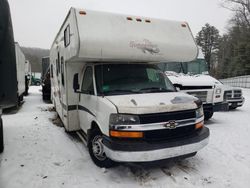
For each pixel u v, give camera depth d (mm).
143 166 4160
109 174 3924
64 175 3906
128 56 4355
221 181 3668
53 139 5793
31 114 9133
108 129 3648
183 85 6898
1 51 3094
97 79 4488
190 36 5012
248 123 7344
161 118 3574
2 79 3150
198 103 4043
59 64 6500
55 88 7957
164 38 4699
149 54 4512
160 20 4914
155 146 3418
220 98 7070
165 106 3623
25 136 6062
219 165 4230
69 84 5402
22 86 12398
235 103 9281
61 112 6523
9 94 3256
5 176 3910
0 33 3047
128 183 3631
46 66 16203
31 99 14945
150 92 4387
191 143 3701
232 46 42500
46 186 3576
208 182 3639
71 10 4336
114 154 3467
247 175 3854
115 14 4559
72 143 5484
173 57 4754
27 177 3867
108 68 4664
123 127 3482
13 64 3273
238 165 4219
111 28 4316
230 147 5113
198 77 7980
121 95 4094
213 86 7133
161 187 3512
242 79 29156
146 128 3475
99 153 4117
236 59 37156
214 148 5051
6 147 5246
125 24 4484
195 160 4441
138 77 4703
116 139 3541
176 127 3670
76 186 3559
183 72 8820
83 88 5043
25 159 4586
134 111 3475
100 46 4113
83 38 4016
